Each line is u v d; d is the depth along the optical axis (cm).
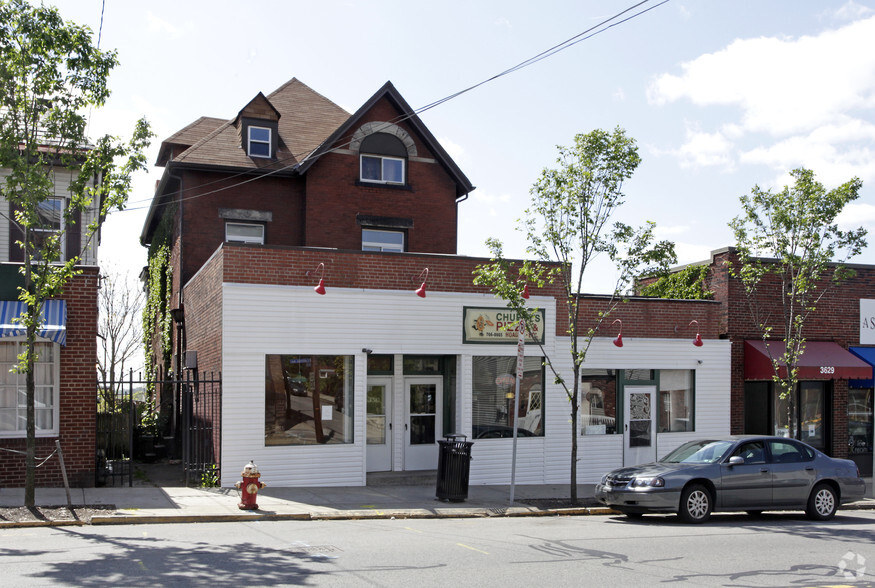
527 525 1312
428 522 1327
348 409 1684
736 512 1428
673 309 2075
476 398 1812
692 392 2089
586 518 1429
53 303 1528
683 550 1084
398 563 933
